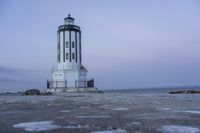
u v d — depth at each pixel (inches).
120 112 536.4
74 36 3912.4
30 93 3408.0
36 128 327.9
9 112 569.6
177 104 796.6
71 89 3686.0
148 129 312.5
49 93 3410.4
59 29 3969.0
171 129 311.1
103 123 367.9
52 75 3900.1
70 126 342.3
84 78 3927.2
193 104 792.3
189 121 382.3
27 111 592.4
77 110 602.9
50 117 454.3
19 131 306.0
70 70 3806.6
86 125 349.7
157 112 527.5
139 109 609.9
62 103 933.8
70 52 3870.6
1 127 338.0
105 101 1057.5
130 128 321.1
